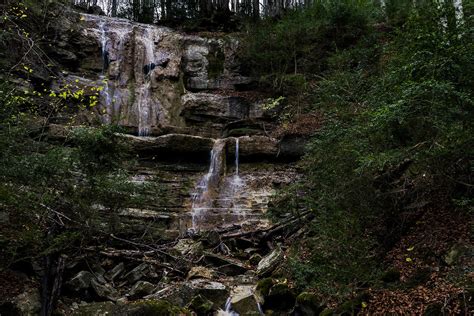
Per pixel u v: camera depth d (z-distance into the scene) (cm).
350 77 935
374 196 607
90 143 633
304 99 1346
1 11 1105
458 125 488
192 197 1131
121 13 2064
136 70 1475
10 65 1118
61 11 1418
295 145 1225
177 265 784
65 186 633
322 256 601
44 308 582
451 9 536
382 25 1430
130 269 762
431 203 606
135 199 714
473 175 545
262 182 1164
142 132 1377
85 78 1380
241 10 1945
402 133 533
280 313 615
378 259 587
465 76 481
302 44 1463
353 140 619
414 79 526
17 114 706
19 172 577
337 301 557
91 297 662
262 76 1456
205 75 1555
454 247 509
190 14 1892
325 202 627
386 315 484
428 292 476
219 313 640
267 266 748
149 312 591
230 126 1416
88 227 652
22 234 582
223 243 880
